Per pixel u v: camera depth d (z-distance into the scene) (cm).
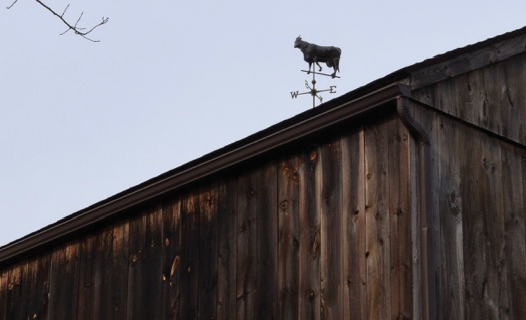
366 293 3189
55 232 4262
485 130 3381
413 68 3173
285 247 3450
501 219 3350
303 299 3359
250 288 3531
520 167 3469
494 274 3278
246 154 3544
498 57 3466
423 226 3108
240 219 3622
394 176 3194
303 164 3453
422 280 3077
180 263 3800
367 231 3228
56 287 4309
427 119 3234
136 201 3944
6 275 4584
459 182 3259
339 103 3278
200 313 3678
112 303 4034
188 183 3769
